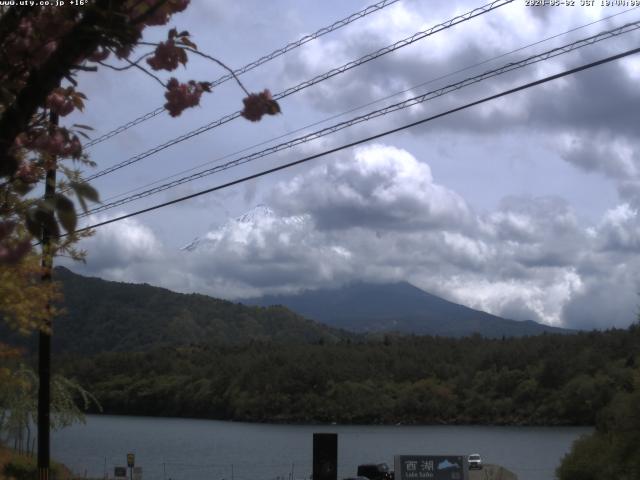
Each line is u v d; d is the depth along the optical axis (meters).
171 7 4.16
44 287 10.68
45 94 3.73
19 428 27.11
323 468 29.03
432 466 31.83
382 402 120.12
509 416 113.25
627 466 36.31
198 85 4.48
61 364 132.00
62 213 3.54
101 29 3.72
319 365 125.75
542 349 123.44
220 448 84.75
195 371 132.25
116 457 75.00
